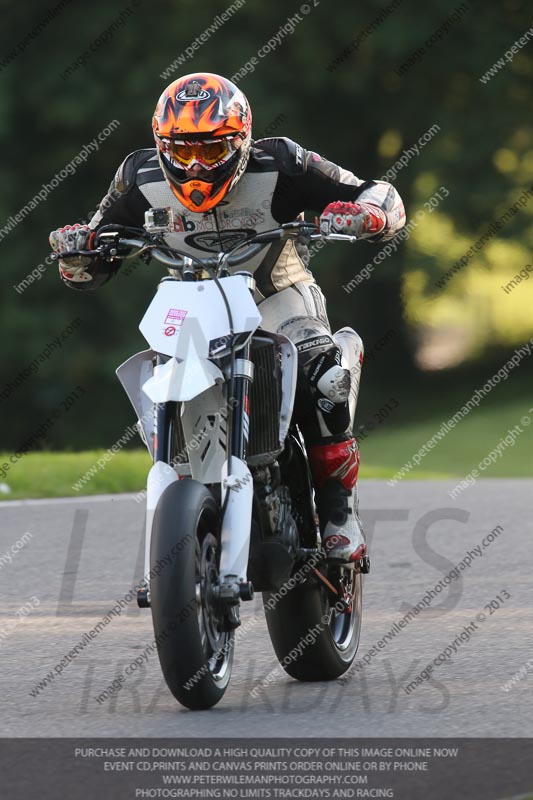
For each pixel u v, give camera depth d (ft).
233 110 51.55
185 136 51.08
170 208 52.65
